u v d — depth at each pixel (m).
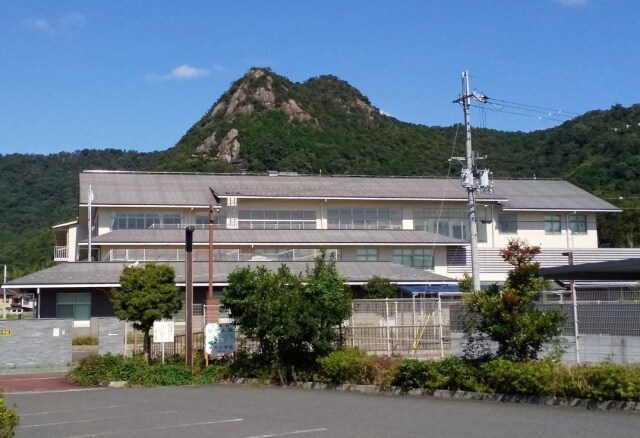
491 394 16.97
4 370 29.25
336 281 22.83
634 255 58.22
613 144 81.88
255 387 22.06
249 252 50.72
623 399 14.74
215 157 97.38
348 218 57.81
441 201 58.72
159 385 23.44
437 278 46.94
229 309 24.38
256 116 104.94
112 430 13.70
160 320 27.66
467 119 34.44
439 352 22.42
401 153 97.31
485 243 59.94
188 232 25.70
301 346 22.64
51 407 17.86
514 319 17.14
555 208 60.81
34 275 42.22
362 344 23.50
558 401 15.70
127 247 48.41
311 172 90.31
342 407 16.22
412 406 16.08
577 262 56.81
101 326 30.22
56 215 116.56
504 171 87.25
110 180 56.25
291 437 12.14
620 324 17.30
